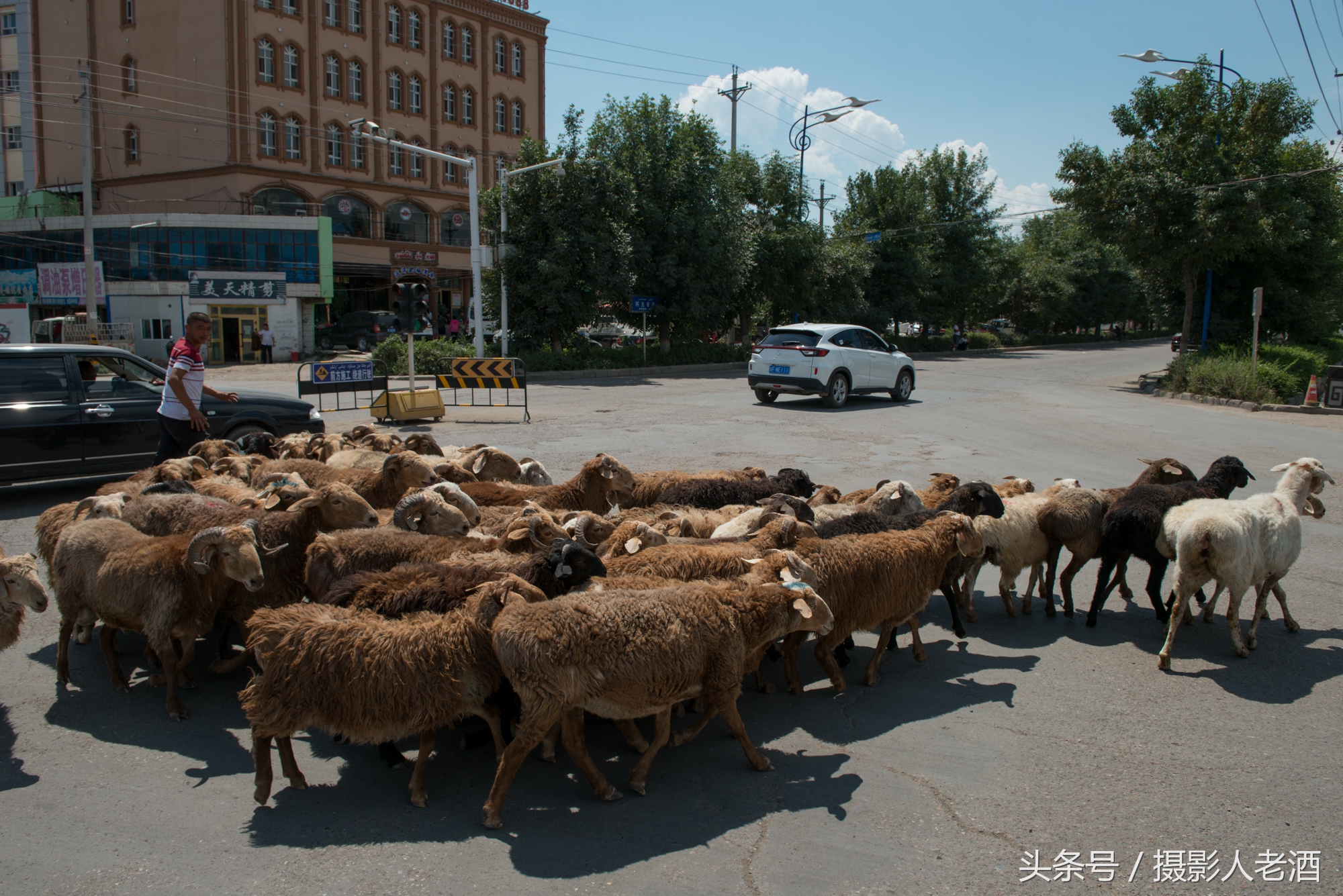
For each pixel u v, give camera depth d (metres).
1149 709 5.32
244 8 43.56
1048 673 5.93
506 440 15.04
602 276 29.89
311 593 5.58
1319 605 7.32
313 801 4.21
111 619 5.18
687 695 4.47
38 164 49.84
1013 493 7.98
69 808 4.09
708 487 8.03
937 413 20.03
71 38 47.81
